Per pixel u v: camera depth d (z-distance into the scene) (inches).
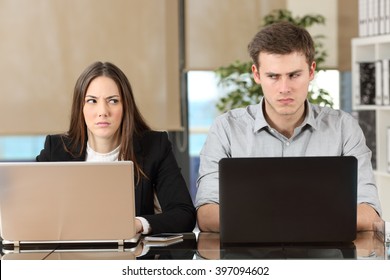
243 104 395.5
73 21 424.5
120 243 195.3
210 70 435.2
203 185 232.4
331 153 237.3
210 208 219.9
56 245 195.0
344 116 242.4
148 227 212.7
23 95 421.4
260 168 185.8
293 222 187.2
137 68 430.3
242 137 239.9
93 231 191.5
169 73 433.7
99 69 226.7
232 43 435.8
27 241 192.9
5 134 420.2
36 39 421.4
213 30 434.0
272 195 186.7
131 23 429.1
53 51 423.2
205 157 239.1
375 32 384.2
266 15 436.5
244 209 187.0
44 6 421.1
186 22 431.2
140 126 240.4
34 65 422.0
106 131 224.1
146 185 235.0
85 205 189.3
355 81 398.0
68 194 188.4
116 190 188.5
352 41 400.5
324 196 186.7
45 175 187.3
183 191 233.6
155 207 243.1
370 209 217.9
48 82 423.5
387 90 374.3
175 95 434.9
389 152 377.4
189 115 452.8
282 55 207.3
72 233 191.5
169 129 434.0
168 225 217.5
